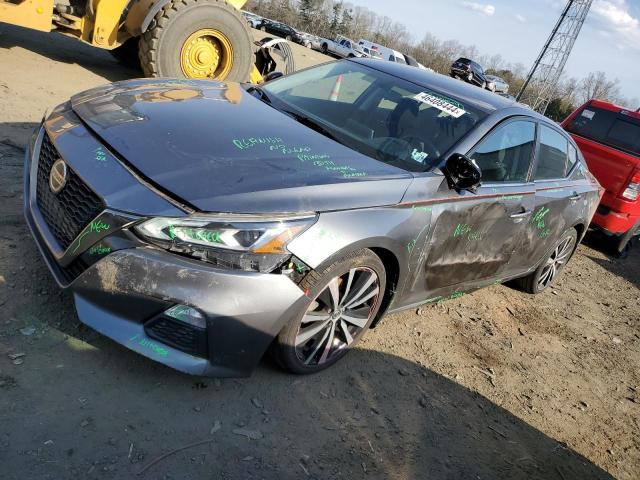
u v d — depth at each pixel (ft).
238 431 8.60
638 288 24.20
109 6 23.31
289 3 253.03
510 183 13.33
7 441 7.16
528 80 176.35
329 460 8.76
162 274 7.85
